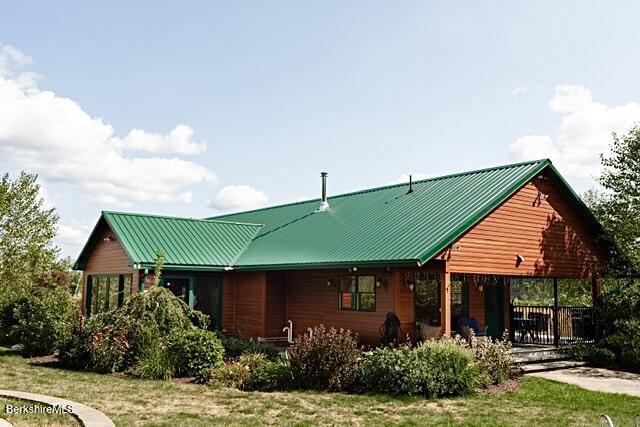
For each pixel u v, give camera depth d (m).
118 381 13.54
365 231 18.70
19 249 20.83
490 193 17.28
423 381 12.07
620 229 20.30
